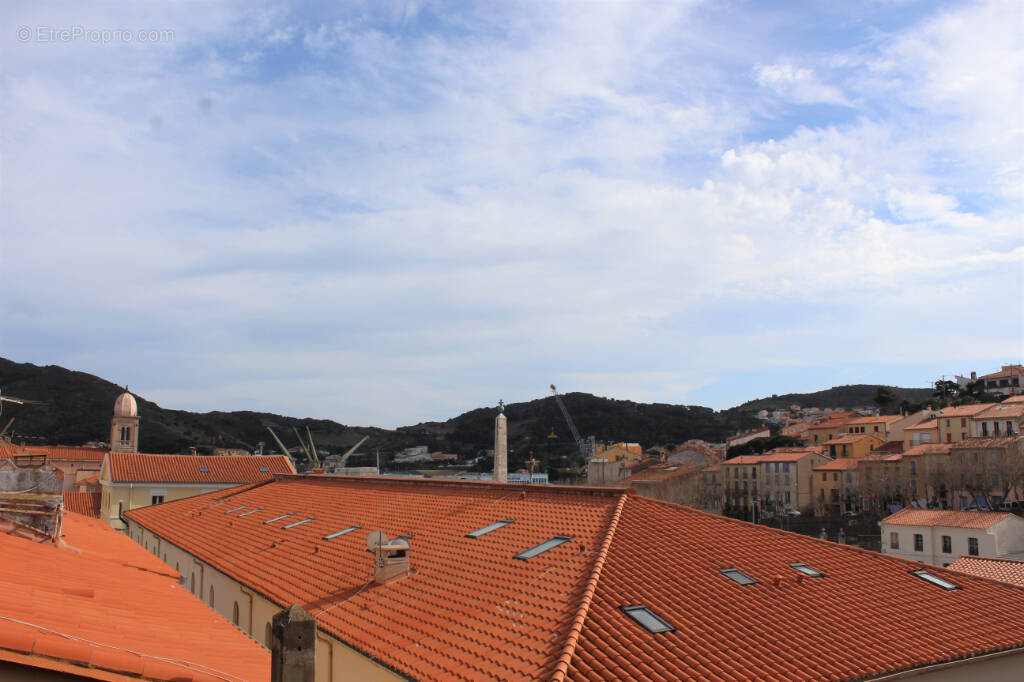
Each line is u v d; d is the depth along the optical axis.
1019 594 23.14
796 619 18.61
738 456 141.62
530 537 22.67
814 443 144.88
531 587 18.53
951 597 21.98
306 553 27.25
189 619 16.17
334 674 19.12
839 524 94.38
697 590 18.78
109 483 59.25
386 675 16.55
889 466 105.00
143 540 44.53
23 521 19.12
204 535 36.25
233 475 63.72
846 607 19.88
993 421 105.38
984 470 92.81
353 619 19.48
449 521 26.80
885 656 17.80
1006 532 59.56
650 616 16.95
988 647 19.38
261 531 33.31
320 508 34.88
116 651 9.99
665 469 141.75
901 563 23.75
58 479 19.70
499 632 16.41
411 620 18.41
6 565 14.35
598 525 22.16
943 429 111.56
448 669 15.30
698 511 24.45
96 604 13.55
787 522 97.56
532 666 14.44
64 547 19.50
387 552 21.81
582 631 15.48
